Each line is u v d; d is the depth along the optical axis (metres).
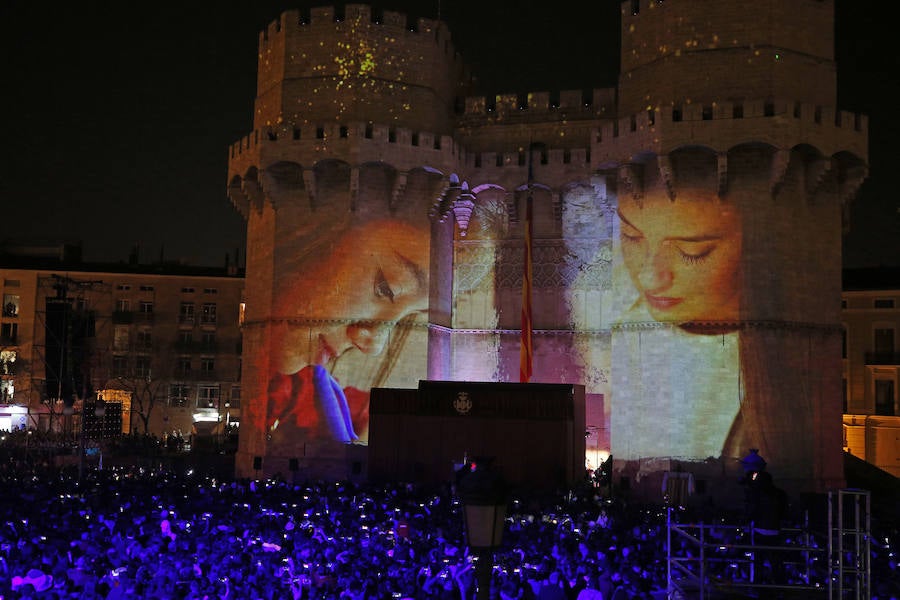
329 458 50.94
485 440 46.28
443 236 55.59
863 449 75.50
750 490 24.50
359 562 23.89
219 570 22.11
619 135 49.25
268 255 53.69
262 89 56.19
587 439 54.50
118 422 66.50
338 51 53.47
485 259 56.88
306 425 51.41
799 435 46.91
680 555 27.88
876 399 75.75
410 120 53.81
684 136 46.94
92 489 39.28
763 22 47.66
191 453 68.31
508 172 54.84
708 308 47.28
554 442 45.56
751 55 47.62
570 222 55.53
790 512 39.16
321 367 51.66
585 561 23.94
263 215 54.62
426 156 52.34
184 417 93.88
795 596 22.52
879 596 21.95
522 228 56.09
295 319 52.25
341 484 45.81
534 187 54.91
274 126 53.34
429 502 37.72
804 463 46.88
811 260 48.31
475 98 57.41
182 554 24.14
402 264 52.59
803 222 48.06
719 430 46.50
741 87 47.66
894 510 43.59
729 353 46.75
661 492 46.97
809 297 48.06
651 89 49.88
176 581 21.11
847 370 76.94
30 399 82.75
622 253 50.16
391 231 52.50
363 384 51.38
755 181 47.12
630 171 48.94
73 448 60.81
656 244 48.53
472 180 55.31
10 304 92.50
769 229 46.94
